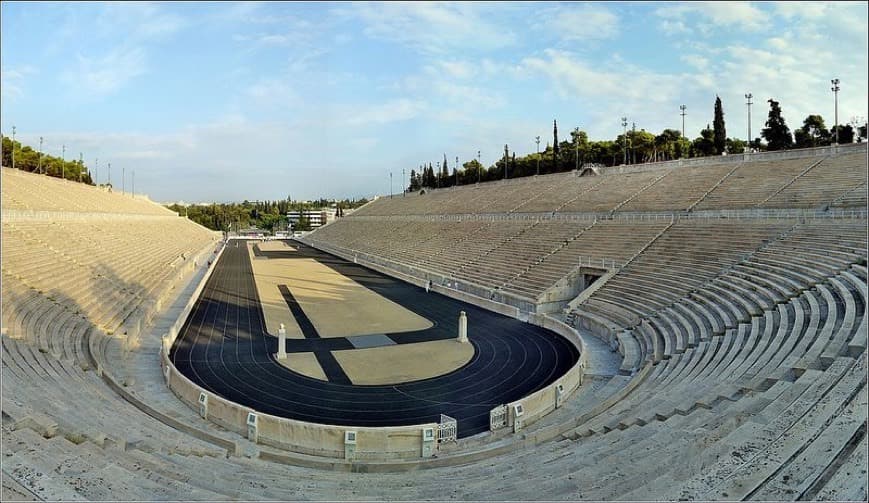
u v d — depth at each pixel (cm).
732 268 2873
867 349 1231
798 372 1317
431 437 1443
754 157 4897
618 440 1188
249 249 10088
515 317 3334
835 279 2142
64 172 11769
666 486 781
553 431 1520
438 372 2202
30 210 4525
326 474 1232
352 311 3584
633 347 2400
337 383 2058
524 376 2147
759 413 1023
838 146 4209
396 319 3303
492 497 919
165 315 3384
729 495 695
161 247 6744
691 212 4241
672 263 3306
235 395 1922
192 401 1784
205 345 2638
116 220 7175
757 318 2072
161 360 2295
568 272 3716
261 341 2730
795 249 2812
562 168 9838
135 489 852
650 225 4234
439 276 4897
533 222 5691
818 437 835
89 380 1756
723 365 1661
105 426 1262
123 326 2769
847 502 637
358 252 7806
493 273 4434
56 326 2297
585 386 2034
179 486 908
